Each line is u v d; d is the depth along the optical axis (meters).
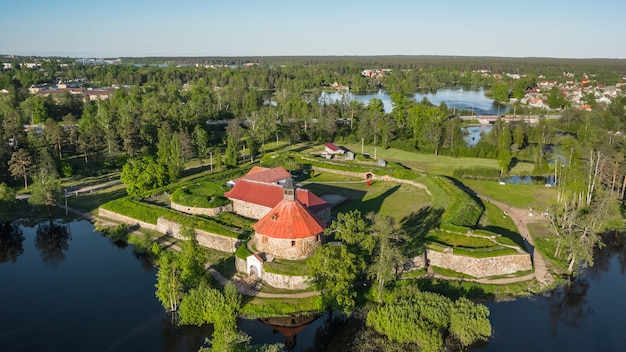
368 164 144.12
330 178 134.88
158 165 117.44
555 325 63.97
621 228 99.50
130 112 185.38
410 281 72.31
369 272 68.25
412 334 57.19
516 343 59.81
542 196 115.38
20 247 90.81
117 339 60.34
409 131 192.88
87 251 88.50
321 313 66.00
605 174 108.88
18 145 138.12
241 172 130.62
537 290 72.56
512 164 152.50
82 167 141.88
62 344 59.12
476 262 74.94
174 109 189.38
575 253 77.31
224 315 60.78
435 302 61.31
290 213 72.94
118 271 79.81
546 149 173.25
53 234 96.88
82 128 173.25
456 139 173.12
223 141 180.75
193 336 61.12
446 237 82.75
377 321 60.69
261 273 72.25
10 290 73.19
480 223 93.62
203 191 106.81
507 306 68.25
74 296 71.19
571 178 107.81
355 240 69.75
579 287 74.75
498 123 188.25
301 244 72.25
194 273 69.62
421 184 123.44
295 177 135.25
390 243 69.75
